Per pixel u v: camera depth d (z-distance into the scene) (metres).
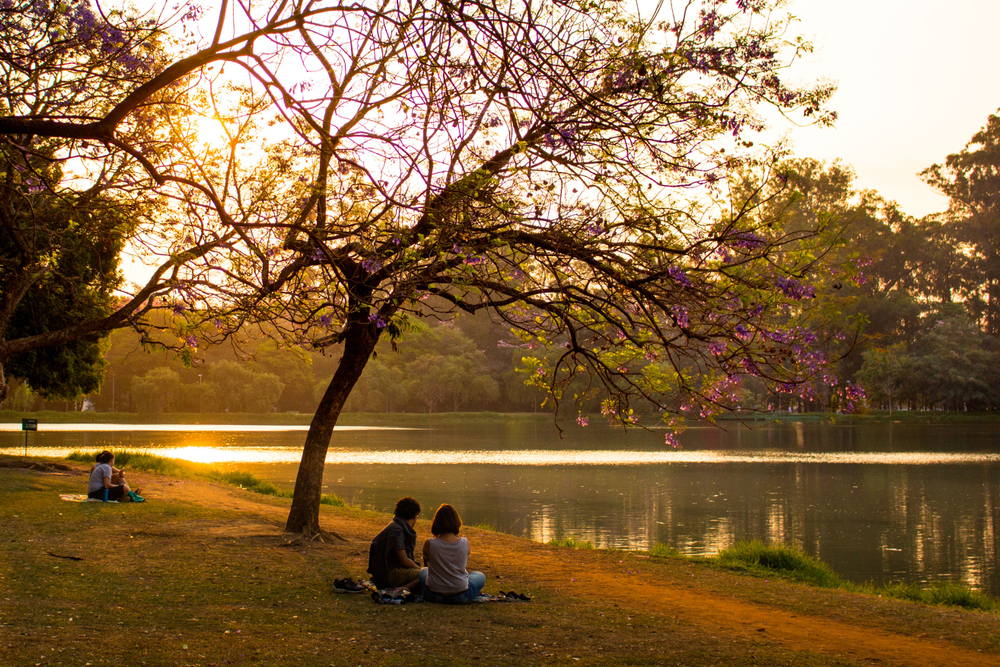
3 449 40.75
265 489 20.77
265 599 7.64
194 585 8.08
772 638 7.18
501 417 112.75
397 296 6.88
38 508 12.70
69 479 17.44
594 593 9.11
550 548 12.85
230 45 5.25
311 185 6.97
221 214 5.77
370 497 24.72
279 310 6.95
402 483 28.92
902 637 7.67
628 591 9.42
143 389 103.00
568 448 50.47
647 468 35.56
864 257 6.61
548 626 7.01
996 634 7.91
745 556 13.03
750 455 43.81
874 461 39.62
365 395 111.12
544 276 7.37
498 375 123.44
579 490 27.16
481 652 6.05
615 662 5.93
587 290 7.13
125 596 7.45
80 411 108.88
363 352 11.42
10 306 12.72
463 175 6.24
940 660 6.62
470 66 5.55
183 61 5.18
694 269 6.32
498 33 5.16
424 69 5.70
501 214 6.32
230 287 7.11
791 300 6.37
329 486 27.73
